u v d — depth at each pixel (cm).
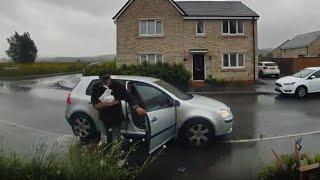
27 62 8681
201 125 1042
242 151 998
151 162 825
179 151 1002
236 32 3575
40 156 688
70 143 765
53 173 604
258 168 822
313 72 2369
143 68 3031
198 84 3425
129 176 696
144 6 3484
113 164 640
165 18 3484
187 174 815
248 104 2042
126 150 923
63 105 2041
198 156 955
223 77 3562
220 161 909
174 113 1027
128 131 932
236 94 2634
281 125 1393
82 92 1121
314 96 2383
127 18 3497
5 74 5347
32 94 2691
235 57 3588
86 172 604
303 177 608
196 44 3519
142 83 1027
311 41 7000
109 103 884
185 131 1042
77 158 634
